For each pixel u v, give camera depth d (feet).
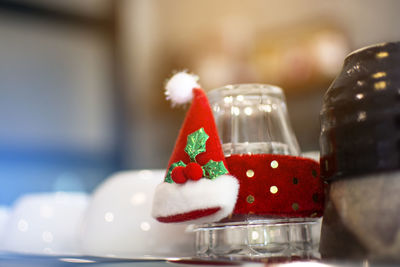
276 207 0.99
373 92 0.85
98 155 5.62
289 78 4.33
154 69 5.28
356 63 0.91
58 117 5.51
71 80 5.62
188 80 1.05
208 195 0.93
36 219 1.61
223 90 1.11
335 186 0.89
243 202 0.98
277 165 1.00
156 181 1.38
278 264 0.81
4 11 5.27
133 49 5.53
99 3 5.76
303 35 4.30
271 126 1.08
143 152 5.25
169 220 0.96
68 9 5.59
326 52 4.18
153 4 5.40
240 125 1.07
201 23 4.99
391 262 0.79
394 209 0.80
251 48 4.61
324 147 0.92
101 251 1.34
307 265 0.80
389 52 0.88
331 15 4.19
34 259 1.03
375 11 4.00
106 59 5.71
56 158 5.47
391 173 0.82
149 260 0.92
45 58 5.50
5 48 5.30
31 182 5.32
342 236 0.86
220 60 4.80
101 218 1.37
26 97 5.38
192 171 0.93
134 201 1.36
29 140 5.34
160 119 5.18
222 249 1.02
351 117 0.86
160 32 5.29
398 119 0.82
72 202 1.67
